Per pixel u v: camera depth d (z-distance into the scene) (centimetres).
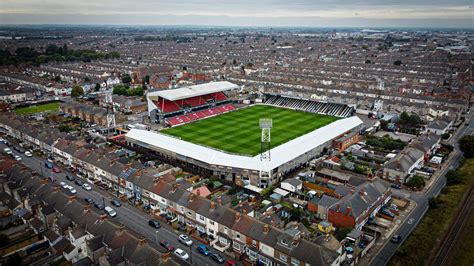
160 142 15025
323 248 7581
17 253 8456
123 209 10750
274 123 19175
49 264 8188
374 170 13388
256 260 8244
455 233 9294
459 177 12012
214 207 9300
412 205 10994
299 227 8962
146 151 15438
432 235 9206
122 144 16200
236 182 12744
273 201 11238
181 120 19675
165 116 19888
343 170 13362
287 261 7756
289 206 10956
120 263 7625
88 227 8750
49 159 14612
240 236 8581
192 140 16488
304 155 14075
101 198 11381
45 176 12950
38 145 15688
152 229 9700
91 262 8100
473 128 18812
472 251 8594
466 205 10606
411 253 8506
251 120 19875
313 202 10406
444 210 10331
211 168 13062
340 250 7919
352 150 15262
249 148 15312
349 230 9088
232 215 8925
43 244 8869
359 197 9888
